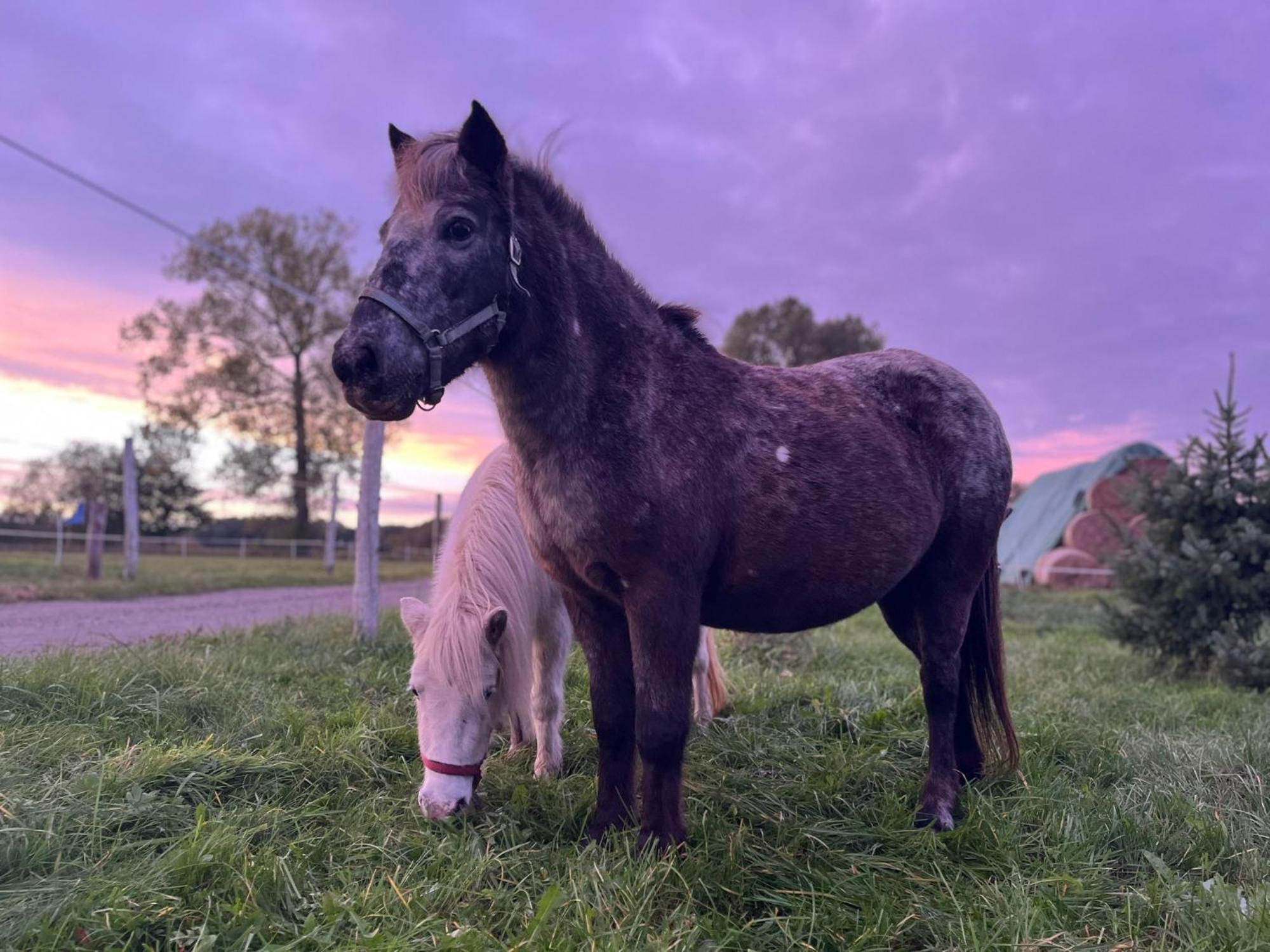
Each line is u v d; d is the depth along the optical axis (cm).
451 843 244
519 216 244
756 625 286
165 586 1148
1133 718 441
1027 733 374
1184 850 263
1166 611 623
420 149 238
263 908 201
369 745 325
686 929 202
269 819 252
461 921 202
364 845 242
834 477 269
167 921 191
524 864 238
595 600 262
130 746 291
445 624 273
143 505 2839
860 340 3388
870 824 280
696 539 244
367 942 183
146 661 407
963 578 313
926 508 293
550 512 244
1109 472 1620
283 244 2595
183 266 2536
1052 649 721
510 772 322
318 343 2645
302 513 2723
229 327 2595
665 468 241
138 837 236
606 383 245
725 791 297
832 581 275
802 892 226
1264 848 264
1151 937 214
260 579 1362
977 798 294
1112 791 311
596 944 189
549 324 241
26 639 616
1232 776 317
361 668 473
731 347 3384
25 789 243
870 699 435
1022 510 2048
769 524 259
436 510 1845
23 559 1644
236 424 2689
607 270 262
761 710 412
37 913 184
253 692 386
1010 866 247
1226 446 633
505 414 248
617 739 266
